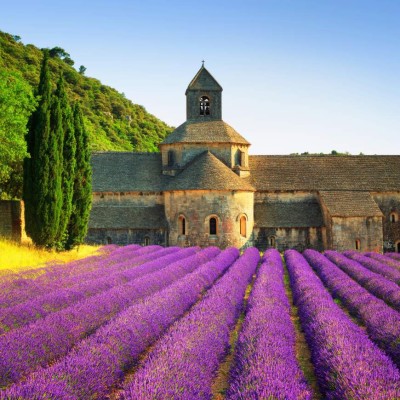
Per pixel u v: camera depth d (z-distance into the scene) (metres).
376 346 13.19
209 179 47.41
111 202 50.59
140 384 9.58
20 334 13.02
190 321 15.15
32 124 33.81
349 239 47.62
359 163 55.81
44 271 25.42
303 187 52.09
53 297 18.27
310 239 49.97
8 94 31.84
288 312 19.02
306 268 29.83
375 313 17.27
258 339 13.04
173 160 52.41
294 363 11.78
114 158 54.00
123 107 141.00
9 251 30.16
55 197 33.56
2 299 17.89
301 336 17.59
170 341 12.79
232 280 23.83
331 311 17.16
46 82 34.25
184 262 30.55
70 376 10.21
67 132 35.69
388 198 52.62
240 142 52.66
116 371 11.69
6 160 33.94
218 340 13.85
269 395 9.14
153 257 35.88
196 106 54.56
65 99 36.09
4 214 34.94
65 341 13.70
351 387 9.82
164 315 16.50
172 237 48.31
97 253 38.09
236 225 47.44
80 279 23.66
